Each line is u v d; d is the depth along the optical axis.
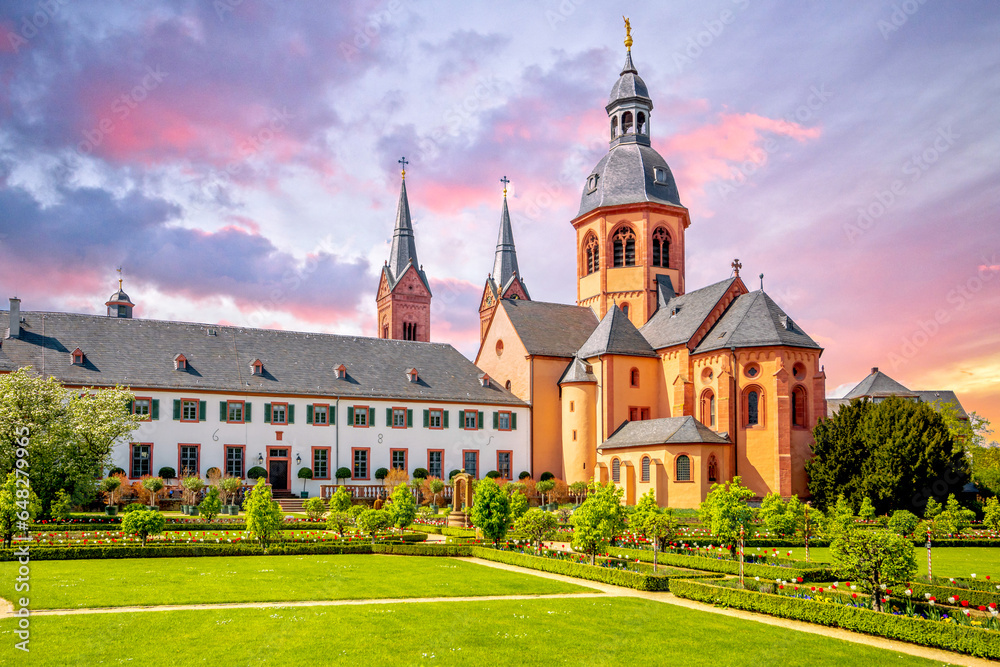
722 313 67.50
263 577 25.97
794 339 60.84
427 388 71.12
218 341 66.75
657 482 59.75
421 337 118.62
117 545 32.19
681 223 79.06
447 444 70.19
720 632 18.83
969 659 16.92
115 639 16.64
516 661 15.73
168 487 56.81
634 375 69.88
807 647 17.53
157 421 59.69
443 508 63.81
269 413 63.72
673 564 31.33
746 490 36.47
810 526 36.97
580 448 70.25
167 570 27.31
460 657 15.87
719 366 62.59
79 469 45.78
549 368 74.81
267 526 33.50
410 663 15.33
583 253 82.25
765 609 21.41
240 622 18.47
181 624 18.16
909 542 21.31
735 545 32.81
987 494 69.81
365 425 67.25
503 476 71.50
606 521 30.22
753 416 60.75
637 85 81.06
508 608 21.16
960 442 69.56
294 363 67.88
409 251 120.75
